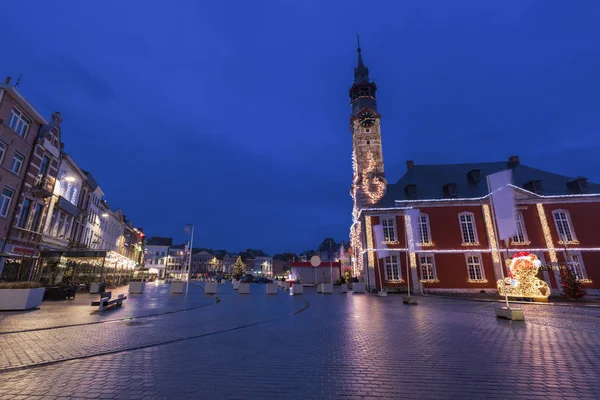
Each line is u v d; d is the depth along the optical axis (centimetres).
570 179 3497
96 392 438
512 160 3816
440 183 3659
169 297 2108
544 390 452
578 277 3014
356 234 4150
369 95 4469
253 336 857
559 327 1009
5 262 2005
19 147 2112
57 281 2353
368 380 496
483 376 515
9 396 420
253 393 438
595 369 550
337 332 923
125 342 758
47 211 2425
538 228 3175
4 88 1967
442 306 1767
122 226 5200
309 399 416
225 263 12200
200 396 425
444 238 3272
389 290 3155
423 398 422
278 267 13012
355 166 4359
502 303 2009
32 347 692
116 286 3142
